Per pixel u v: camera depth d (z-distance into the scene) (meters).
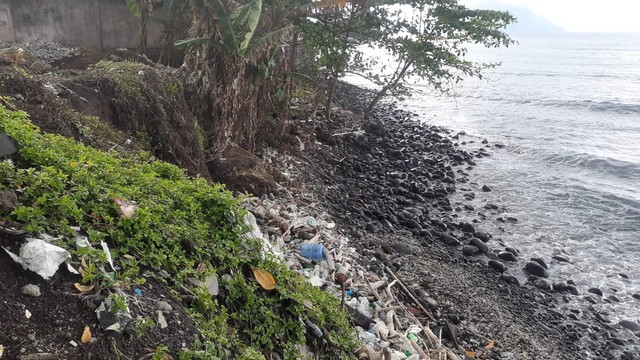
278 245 6.89
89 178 4.32
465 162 17.25
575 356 7.29
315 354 4.52
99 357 3.06
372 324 5.93
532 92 34.34
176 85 9.30
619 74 46.88
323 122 16.88
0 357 2.76
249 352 3.73
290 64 13.71
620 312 8.85
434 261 9.34
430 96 31.94
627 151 18.95
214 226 5.08
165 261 4.09
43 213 3.65
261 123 11.68
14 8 12.92
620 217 12.84
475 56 69.31
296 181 11.02
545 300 8.86
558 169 16.98
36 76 7.38
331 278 6.61
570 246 11.24
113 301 3.33
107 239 3.92
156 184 5.16
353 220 10.23
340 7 13.30
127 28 14.00
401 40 14.62
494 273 9.54
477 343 6.91
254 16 8.41
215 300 4.04
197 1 9.06
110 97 7.91
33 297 3.14
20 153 4.29
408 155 17.11
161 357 3.18
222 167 9.10
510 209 13.17
